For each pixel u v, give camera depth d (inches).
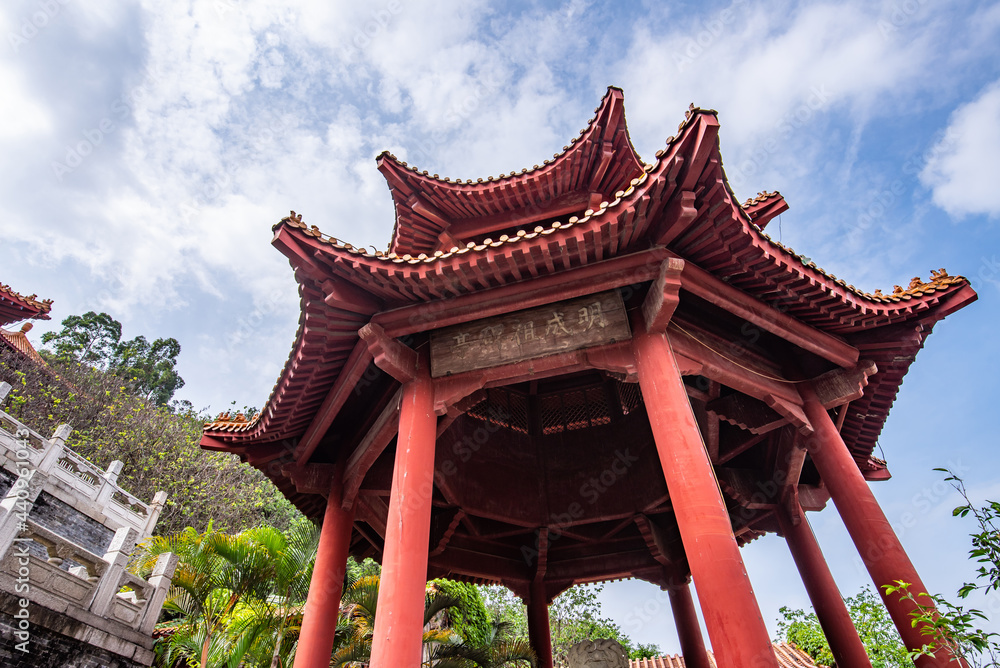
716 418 511.8
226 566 641.6
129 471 1529.3
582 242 357.1
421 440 383.9
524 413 649.0
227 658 654.5
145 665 585.0
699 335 435.5
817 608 474.9
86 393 1679.4
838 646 447.8
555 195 643.5
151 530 916.0
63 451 880.3
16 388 1476.4
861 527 392.5
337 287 379.9
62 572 536.1
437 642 770.8
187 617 682.8
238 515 1573.6
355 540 607.2
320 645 422.0
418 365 417.4
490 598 1486.2
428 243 689.0
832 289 398.0
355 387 485.7
